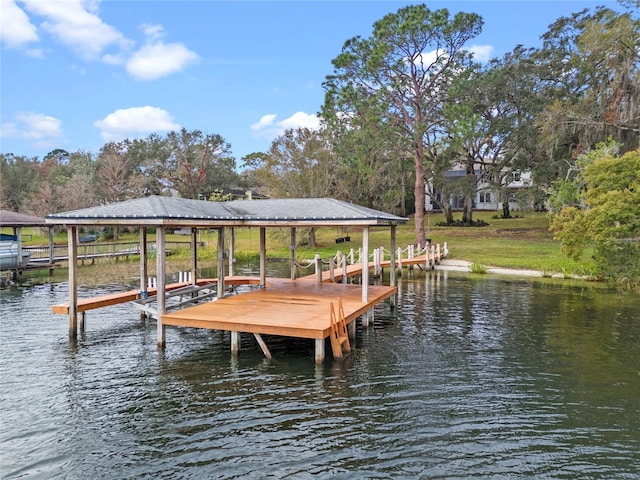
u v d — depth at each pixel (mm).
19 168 50250
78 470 4746
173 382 7172
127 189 42406
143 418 5930
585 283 17203
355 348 9016
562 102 25922
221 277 11195
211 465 4832
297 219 9750
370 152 24484
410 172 32531
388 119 25000
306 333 7797
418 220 25703
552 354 8656
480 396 6652
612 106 22469
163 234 8797
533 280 18094
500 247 26406
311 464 4840
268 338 9750
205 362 8148
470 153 34844
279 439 5371
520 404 6379
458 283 17500
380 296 11000
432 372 7656
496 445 5258
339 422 5805
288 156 29234
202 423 5781
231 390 6852
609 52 22078
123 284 17031
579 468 4805
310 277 14812
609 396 6672
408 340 9609
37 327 10609
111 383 7129
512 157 32438
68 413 6078
